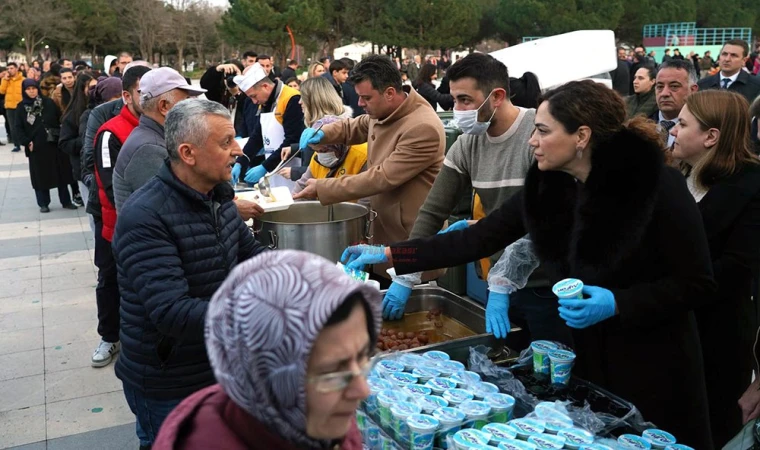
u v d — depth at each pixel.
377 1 39.28
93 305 4.84
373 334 0.90
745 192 2.39
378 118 3.20
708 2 45.53
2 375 3.77
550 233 2.02
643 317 1.81
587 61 5.85
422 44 38.25
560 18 38.44
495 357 2.20
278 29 36.41
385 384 1.83
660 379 1.95
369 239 3.21
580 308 1.80
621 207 1.78
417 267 2.33
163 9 40.84
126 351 2.17
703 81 6.59
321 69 9.94
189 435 0.96
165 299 1.94
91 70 8.84
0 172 10.33
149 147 2.70
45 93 7.43
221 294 0.86
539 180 2.04
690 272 1.83
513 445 1.54
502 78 2.53
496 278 2.39
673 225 1.81
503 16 40.81
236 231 2.29
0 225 7.09
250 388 0.83
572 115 1.79
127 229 1.98
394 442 1.66
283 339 0.79
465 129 2.59
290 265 0.84
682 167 2.77
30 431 3.20
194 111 2.01
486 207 2.76
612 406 1.83
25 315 4.65
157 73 2.74
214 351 0.86
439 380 1.89
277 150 4.96
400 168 3.06
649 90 5.25
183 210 2.04
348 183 3.10
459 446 1.55
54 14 37.47
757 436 2.02
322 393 0.84
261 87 5.43
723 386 2.60
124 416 3.35
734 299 2.53
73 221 7.26
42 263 5.82
